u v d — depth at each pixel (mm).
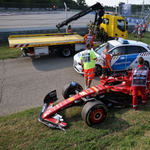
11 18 23969
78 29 16703
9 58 9984
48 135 3619
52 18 26266
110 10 30109
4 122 4156
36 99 5410
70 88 4809
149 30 20391
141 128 3711
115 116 4215
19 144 3395
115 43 7164
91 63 5156
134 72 4125
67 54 10219
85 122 3758
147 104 4703
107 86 4477
